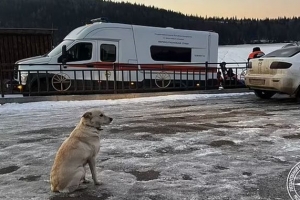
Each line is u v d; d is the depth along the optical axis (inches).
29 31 693.3
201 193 152.1
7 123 320.5
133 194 152.8
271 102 439.8
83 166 162.1
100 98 481.4
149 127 291.9
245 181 165.3
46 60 514.0
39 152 223.1
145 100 473.7
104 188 160.4
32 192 157.5
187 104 434.6
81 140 162.2
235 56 2101.4
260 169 181.9
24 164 199.6
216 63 600.4
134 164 194.2
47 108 408.2
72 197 150.9
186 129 281.4
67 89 513.3
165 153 214.5
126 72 547.8
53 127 301.3
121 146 232.1
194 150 219.9
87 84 530.0
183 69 587.5
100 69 524.4
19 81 480.7
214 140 243.8
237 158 201.3
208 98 494.9
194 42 605.0
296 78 403.5
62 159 156.3
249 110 375.2
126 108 404.8
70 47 522.3
